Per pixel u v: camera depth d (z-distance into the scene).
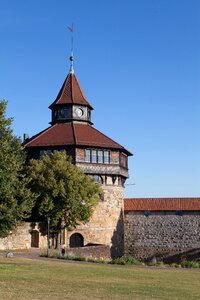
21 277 23.23
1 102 29.20
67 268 28.89
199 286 23.66
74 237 54.47
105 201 56.88
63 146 54.78
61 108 60.12
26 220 49.06
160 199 62.25
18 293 18.19
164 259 59.44
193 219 59.31
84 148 55.09
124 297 18.69
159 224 60.41
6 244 44.34
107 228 56.75
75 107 59.97
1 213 28.66
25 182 31.80
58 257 37.84
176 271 31.36
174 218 60.00
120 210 59.06
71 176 47.66
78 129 58.16
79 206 48.25
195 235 58.81
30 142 56.03
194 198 61.22
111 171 56.66
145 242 60.47
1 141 28.47
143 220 61.00
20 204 30.33
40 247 47.53
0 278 22.56
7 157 28.42
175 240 59.47
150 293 20.17
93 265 32.81
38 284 21.08
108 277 25.53
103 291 20.02
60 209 47.53
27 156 55.75
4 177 28.33
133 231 61.09
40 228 47.72
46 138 56.38
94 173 55.38
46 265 30.03
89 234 55.16
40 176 46.94
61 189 46.75
